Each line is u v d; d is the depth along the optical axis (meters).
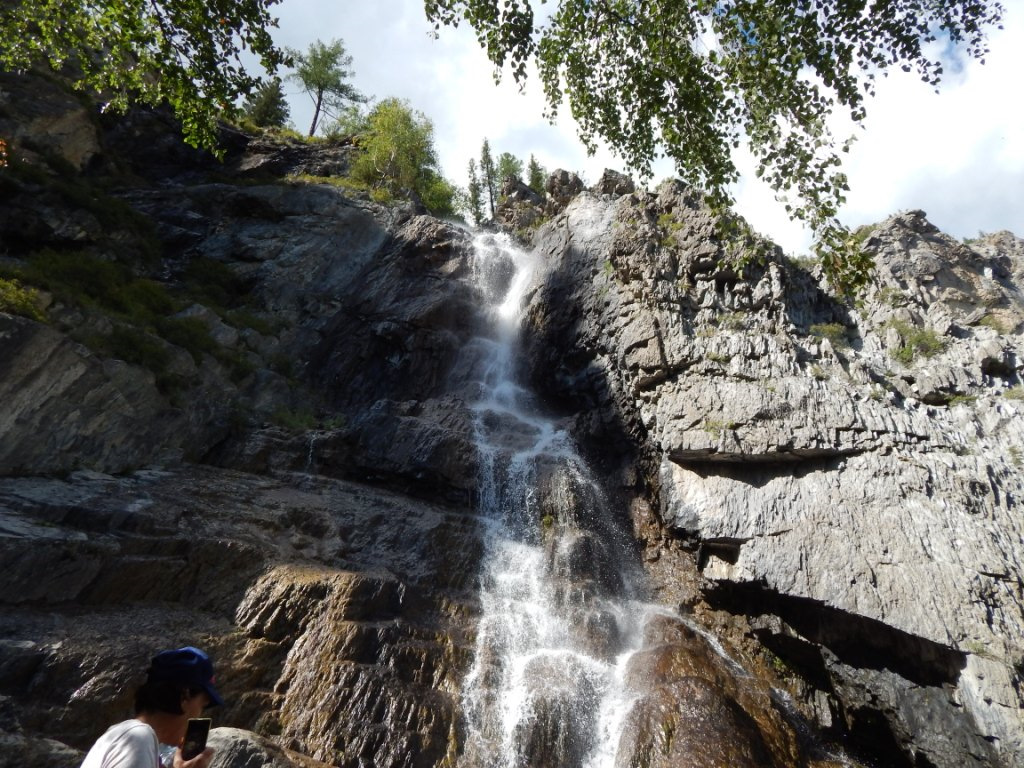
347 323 26.36
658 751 11.45
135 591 11.59
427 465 18.92
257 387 21.22
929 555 14.07
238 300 25.80
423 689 11.90
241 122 37.34
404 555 15.77
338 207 30.00
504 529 18.02
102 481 14.06
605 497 19.73
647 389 20.12
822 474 16.25
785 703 14.22
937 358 19.31
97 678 9.37
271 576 12.79
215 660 10.87
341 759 10.29
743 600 16.50
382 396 24.33
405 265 28.55
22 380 13.25
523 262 31.00
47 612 10.41
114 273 20.39
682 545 17.97
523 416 23.88
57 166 23.80
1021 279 29.11
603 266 24.84
